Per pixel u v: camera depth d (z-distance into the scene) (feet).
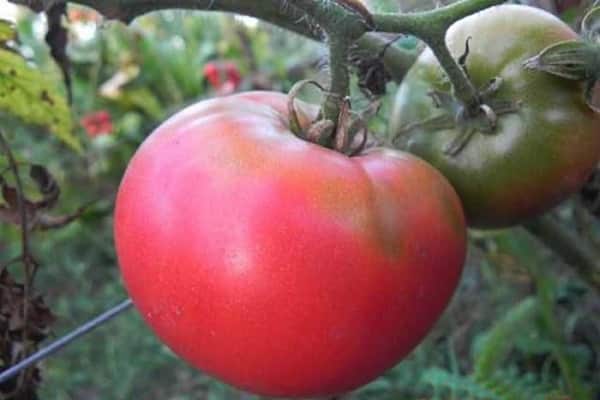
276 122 0.95
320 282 0.85
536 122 1.02
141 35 3.87
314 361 0.89
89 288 3.27
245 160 0.88
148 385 2.88
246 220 0.85
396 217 0.89
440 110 1.06
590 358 1.94
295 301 0.86
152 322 0.93
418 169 0.94
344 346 0.88
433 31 0.94
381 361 0.92
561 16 1.27
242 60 3.48
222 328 0.88
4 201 1.30
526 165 1.03
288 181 0.87
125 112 3.84
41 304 1.27
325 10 0.90
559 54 0.99
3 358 1.26
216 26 3.85
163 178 0.90
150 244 0.89
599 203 1.34
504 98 1.03
